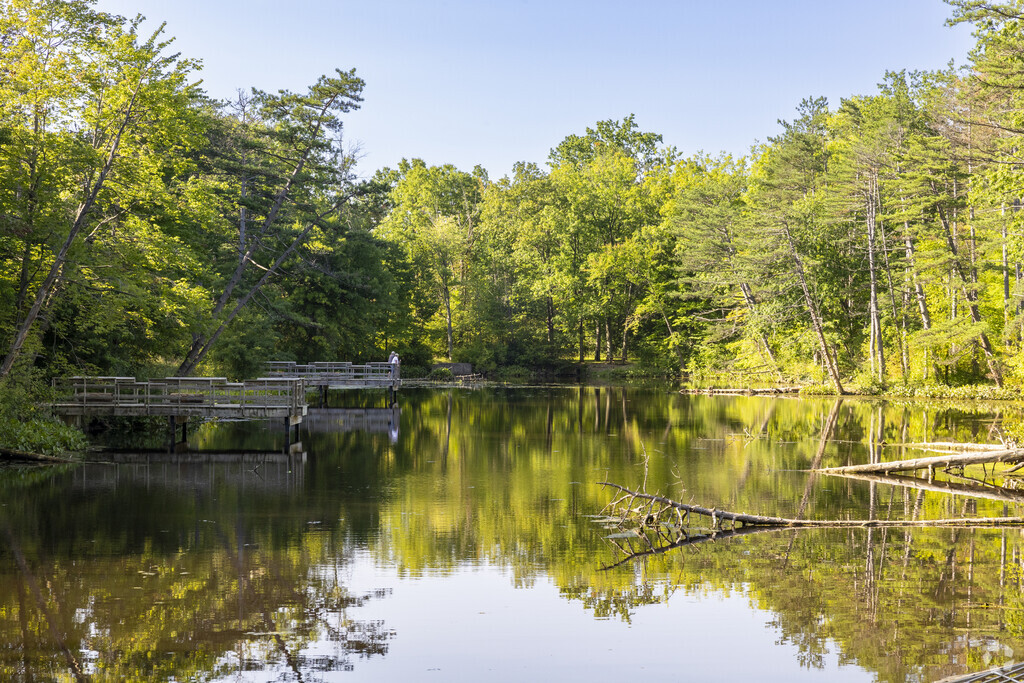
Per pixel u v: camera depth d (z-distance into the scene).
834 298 49.06
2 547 13.70
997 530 14.88
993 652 9.52
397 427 31.75
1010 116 30.55
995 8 27.48
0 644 9.73
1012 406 37.75
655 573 12.52
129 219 25.73
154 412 24.69
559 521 15.82
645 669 9.22
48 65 23.17
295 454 24.30
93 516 15.93
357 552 13.65
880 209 47.44
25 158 22.77
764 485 19.06
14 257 24.27
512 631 10.33
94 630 10.17
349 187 37.94
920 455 23.44
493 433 29.73
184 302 28.16
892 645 9.75
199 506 16.92
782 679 8.92
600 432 29.88
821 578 12.19
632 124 99.00
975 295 45.09
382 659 9.47
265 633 10.18
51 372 26.17
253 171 35.41
